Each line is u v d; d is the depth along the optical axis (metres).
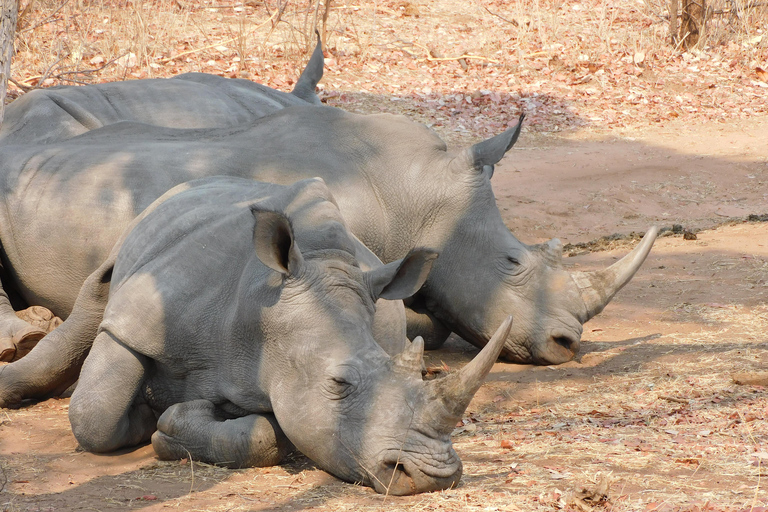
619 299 14.05
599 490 6.69
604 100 29.56
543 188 21.58
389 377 7.08
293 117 11.59
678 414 9.12
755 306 13.39
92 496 7.09
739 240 17.59
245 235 8.22
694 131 27.45
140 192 10.60
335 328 7.32
